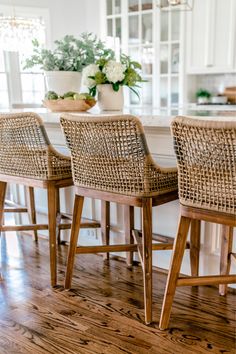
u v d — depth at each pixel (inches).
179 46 202.1
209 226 88.3
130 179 71.6
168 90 211.6
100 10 225.0
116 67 98.3
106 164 73.5
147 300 75.0
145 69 216.8
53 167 85.7
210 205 62.3
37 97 235.8
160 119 75.6
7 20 193.0
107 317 78.6
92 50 111.3
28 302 84.7
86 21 237.8
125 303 83.8
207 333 72.7
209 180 61.1
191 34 197.3
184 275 94.7
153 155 85.6
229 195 59.5
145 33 212.2
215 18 187.2
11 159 90.4
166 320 73.4
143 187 70.6
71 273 89.0
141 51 215.5
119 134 68.3
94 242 112.8
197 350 68.1
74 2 236.2
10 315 79.8
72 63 110.9
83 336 72.7
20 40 198.4
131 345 69.8
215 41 189.9
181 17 197.3
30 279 95.4
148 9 206.4
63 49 110.3
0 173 94.5
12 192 134.3
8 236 126.3
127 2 213.3
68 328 75.2
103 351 68.4
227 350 67.9
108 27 225.3
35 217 118.4
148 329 74.2
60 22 234.5
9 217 144.5
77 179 80.8
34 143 84.6
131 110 107.3
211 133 55.9
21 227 98.2
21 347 69.9
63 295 87.5
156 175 71.3
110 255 108.8
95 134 71.4
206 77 212.8
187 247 86.3
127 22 216.1
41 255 110.6
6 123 85.2
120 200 74.6
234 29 182.1
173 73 207.9
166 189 73.6
